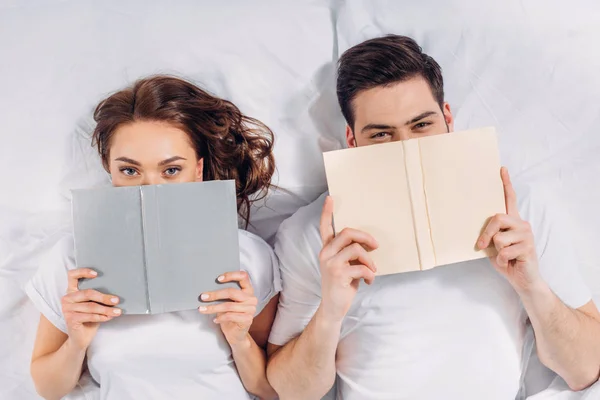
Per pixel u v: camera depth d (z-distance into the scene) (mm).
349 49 940
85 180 1036
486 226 804
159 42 1031
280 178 1055
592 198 1038
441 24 1037
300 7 1043
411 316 900
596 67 1028
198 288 838
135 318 903
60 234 1037
